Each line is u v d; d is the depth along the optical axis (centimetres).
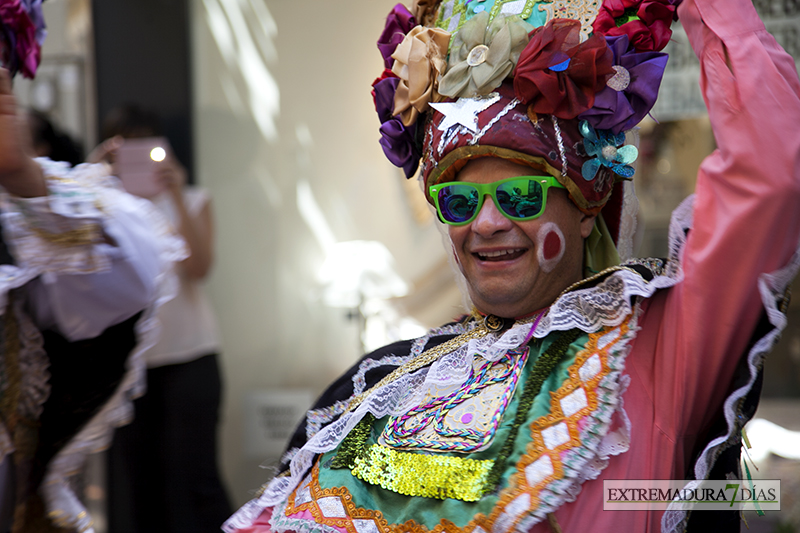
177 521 293
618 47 110
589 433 101
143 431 296
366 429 121
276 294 420
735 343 97
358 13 409
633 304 108
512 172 111
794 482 289
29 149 127
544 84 105
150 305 152
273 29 414
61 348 147
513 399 108
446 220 115
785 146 89
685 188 412
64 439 148
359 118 411
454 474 105
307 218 418
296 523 113
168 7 391
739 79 93
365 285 410
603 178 114
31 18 145
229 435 414
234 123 417
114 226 142
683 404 100
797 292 397
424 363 125
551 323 108
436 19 128
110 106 391
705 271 96
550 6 115
